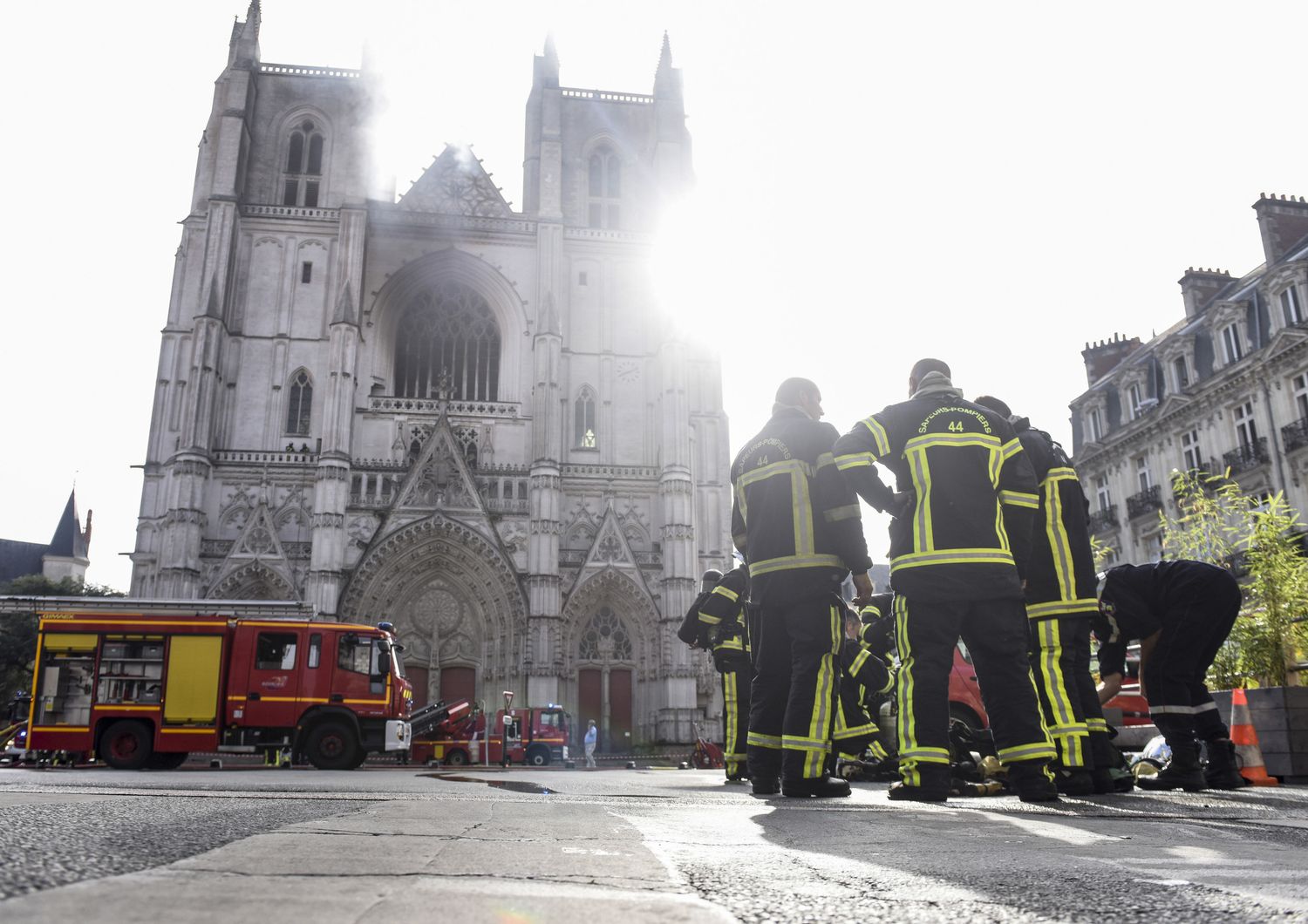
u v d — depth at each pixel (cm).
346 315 6212
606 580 6138
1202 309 5294
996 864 330
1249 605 1978
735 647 1393
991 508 782
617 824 471
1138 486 5378
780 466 901
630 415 6781
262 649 2752
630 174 7531
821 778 830
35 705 2623
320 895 220
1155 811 624
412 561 5956
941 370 849
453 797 732
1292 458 4272
